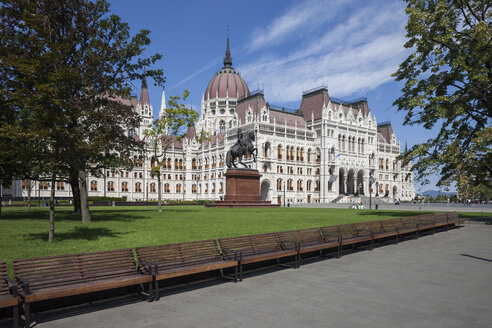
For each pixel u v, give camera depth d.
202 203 88.56
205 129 138.50
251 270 13.31
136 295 10.02
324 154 106.94
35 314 8.48
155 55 31.23
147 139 116.06
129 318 8.26
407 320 8.16
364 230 18.98
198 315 8.45
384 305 9.23
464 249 18.39
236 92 143.62
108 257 9.55
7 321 8.04
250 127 100.62
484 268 13.76
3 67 21.12
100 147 20.53
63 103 17.41
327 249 16.98
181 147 125.31
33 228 22.59
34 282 8.08
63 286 8.30
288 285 11.22
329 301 9.55
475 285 11.23
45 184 95.31
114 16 27.70
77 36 23.25
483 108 33.12
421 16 31.94
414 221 23.97
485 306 9.18
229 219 30.28
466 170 30.75
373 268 13.73
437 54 32.81
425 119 33.53
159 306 9.13
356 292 10.43
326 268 13.73
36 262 8.38
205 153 118.19
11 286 7.32
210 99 145.25
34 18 17.47
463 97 30.98
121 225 24.53
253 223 26.41
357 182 122.31
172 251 10.88
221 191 107.94
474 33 30.12
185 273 10.16
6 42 21.72
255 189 56.31
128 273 9.62
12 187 91.56
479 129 33.56
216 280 11.80
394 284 11.34
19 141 20.20
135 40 29.19
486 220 34.84
